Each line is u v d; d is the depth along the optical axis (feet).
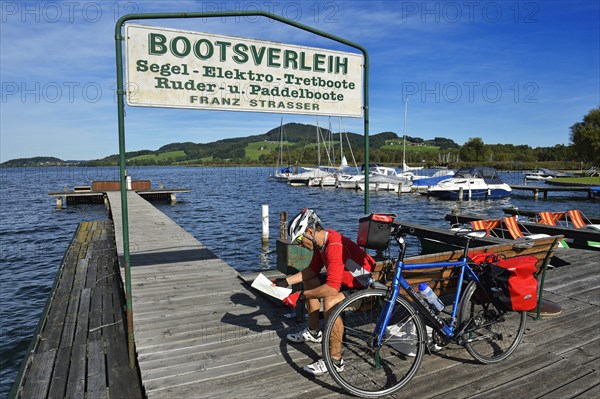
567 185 141.90
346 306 9.81
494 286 10.77
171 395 9.75
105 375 12.44
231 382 10.33
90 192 102.94
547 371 10.82
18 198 127.24
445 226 65.21
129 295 12.19
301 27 13.87
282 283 12.03
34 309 28.66
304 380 10.39
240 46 13.50
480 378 10.46
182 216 77.87
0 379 19.35
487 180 112.37
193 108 12.88
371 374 10.50
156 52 12.24
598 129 189.88
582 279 18.94
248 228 61.82
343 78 15.52
